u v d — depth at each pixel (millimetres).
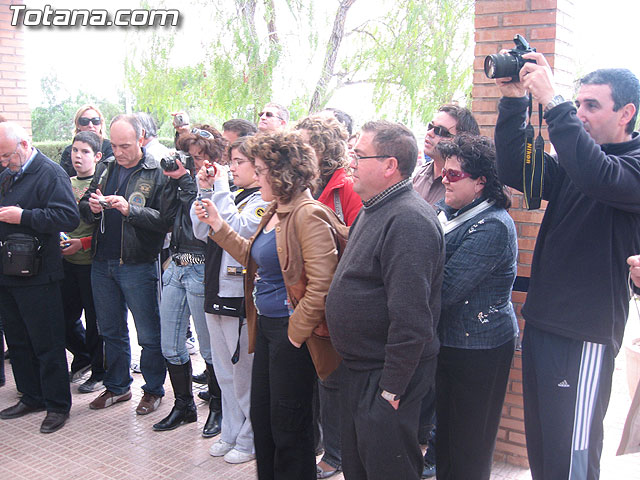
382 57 7793
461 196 2395
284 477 2590
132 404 4133
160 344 3980
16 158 3586
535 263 2260
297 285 2400
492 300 2363
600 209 2057
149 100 8109
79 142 4426
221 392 3426
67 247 4137
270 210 2650
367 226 2141
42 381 3771
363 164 2141
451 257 2352
